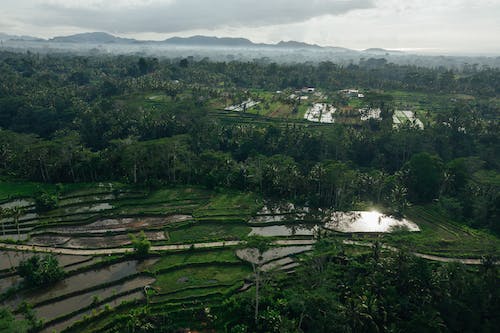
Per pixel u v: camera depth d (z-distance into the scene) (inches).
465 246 3843.5
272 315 2701.8
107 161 5403.5
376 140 6279.5
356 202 4881.9
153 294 2992.1
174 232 4047.7
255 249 3592.5
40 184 5147.6
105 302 2913.4
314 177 4852.4
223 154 5757.9
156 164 5359.3
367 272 3110.2
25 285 3043.8
